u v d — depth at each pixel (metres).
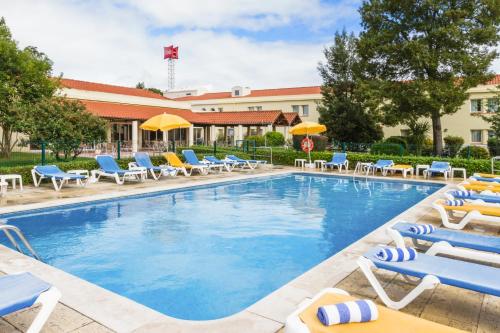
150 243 7.67
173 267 6.36
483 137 32.22
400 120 24.33
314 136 26.08
